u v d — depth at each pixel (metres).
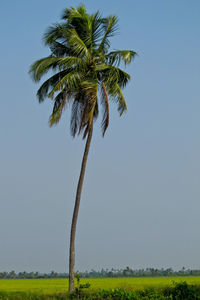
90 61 25.20
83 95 24.78
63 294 20.64
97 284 36.78
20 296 21.73
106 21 25.92
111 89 24.69
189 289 18.27
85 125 24.69
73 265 23.47
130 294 18.28
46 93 25.94
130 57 25.12
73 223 24.00
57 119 24.44
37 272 119.81
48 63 24.44
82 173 24.61
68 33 24.77
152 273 119.56
